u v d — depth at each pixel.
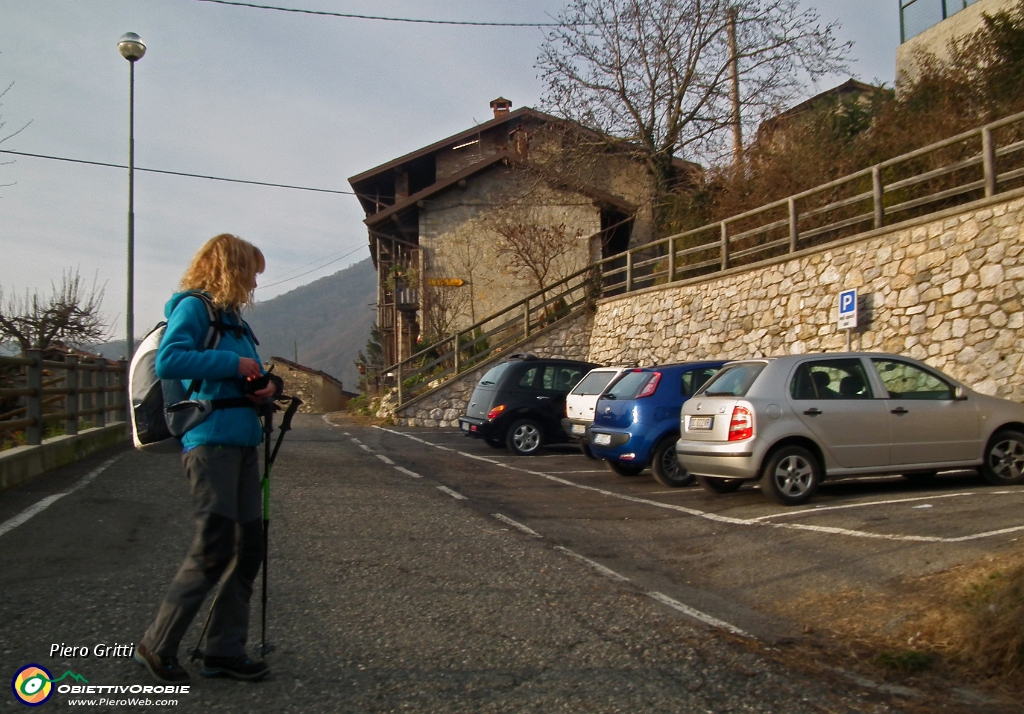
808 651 4.38
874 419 8.30
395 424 20.31
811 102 22.69
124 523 6.94
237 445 3.52
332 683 3.74
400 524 7.39
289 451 13.16
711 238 18.77
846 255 12.75
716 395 8.58
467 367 21.45
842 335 12.68
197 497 3.46
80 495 8.12
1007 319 10.07
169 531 6.70
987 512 6.83
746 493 9.17
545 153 24.70
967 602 4.43
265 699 3.53
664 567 6.21
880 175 12.30
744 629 4.73
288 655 4.07
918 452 8.41
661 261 20.41
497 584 5.51
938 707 3.68
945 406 8.54
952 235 10.92
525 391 14.12
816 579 5.57
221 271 3.64
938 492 8.21
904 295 11.60
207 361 3.38
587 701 3.63
